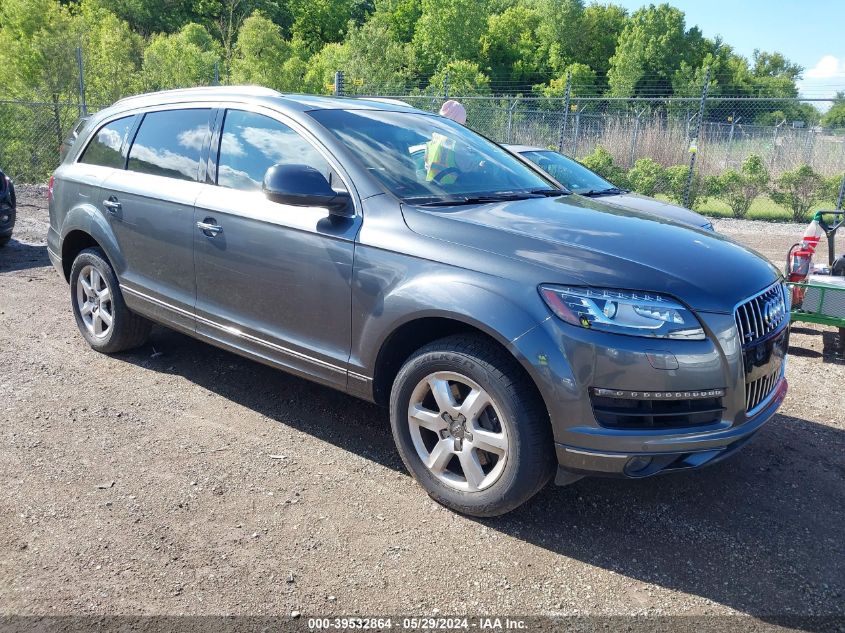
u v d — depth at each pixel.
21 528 2.82
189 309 4.01
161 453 3.50
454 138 4.08
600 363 2.61
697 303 2.69
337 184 3.38
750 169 15.60
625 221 3.31
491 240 2.92
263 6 73.50
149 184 4.19
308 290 3.38
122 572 2.58
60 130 17.36
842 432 4.06
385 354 3.19
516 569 2.69
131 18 68.12
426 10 70.75
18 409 3.95
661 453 2.65
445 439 3.05
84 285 4.83
